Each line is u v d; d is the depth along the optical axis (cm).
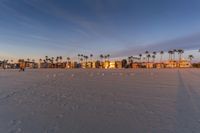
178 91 1458
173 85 1878
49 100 1093
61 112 831
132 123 687
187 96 1233
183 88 1634
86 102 1040
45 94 1316
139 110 871
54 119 729
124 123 687
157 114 802
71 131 610
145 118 746
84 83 2122
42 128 632
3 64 14412
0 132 593
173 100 1101
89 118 743
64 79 2753
